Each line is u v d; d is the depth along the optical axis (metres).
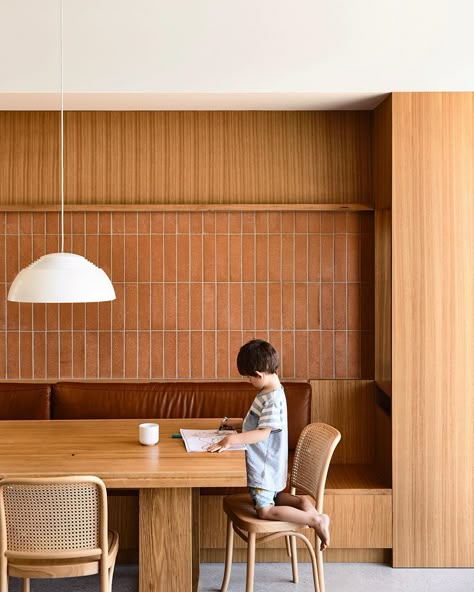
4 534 2.46
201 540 3.58
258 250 4.08
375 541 3.58
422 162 3.55
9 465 2.64
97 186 4.04
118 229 4.06
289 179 4.06
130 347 4.09
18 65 3.50
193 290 4.09
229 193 4.05
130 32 3.52
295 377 4.10
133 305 4.09
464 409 3.57
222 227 4.07
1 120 4.03
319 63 3.54
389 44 3.54
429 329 3.57
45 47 3.50
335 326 4.10
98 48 3.52
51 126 4.04
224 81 3.54
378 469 3.96
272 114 4.05
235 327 4.10
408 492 3.57
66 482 2.37
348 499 3.56
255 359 2.97
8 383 3.90
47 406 3.83
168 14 3.52
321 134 4.06
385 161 3.71
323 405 4.07
